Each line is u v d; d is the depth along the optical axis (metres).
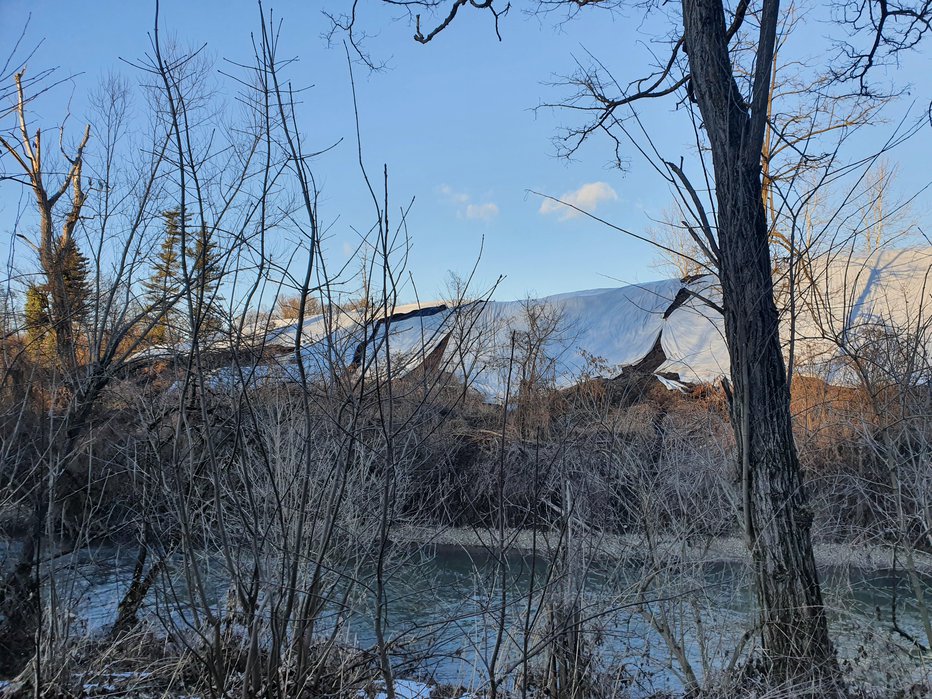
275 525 5.30
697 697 5.97
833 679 6.07
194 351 4.86
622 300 24.70
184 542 4.53
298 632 4.92
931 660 6.48
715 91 7.01
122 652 5.97
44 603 6.29
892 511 7.12
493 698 4.61
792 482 6.63
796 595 6.36
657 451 7.66
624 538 6.50
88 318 7.51
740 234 6.82
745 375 6.66
